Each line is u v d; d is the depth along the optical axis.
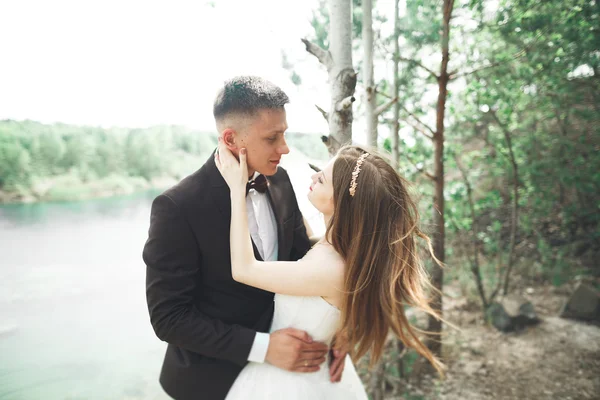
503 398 3.28
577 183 4.62
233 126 1.30
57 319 5.68
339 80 1.86
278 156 1.38
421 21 2.84
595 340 3.99
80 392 4.05
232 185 1.32
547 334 4.21
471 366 3.78
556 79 3.84
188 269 1.30
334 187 1.42
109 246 9.23
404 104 3.50
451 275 5.46
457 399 3.32
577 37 3.24
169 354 1.49
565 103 4.54
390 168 1.44
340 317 1.40
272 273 1.30
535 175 4.82
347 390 1.54
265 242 1.61
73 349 4.90
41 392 4.01
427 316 3.79
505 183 5.93
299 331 1.36
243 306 1.43
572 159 4.79
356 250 1.35
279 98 1.33
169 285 1.25
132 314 6.07
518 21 3.09
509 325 4.36
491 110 4.14
